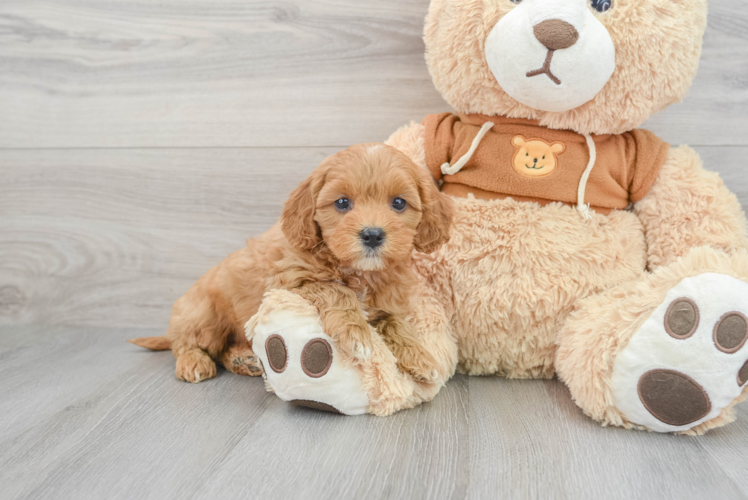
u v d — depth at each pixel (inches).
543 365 64.4
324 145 80.1
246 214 82.7
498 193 63.0
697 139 73.8
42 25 82.4
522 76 55.0
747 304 47.2
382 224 49.7
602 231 61.6
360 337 50.1
